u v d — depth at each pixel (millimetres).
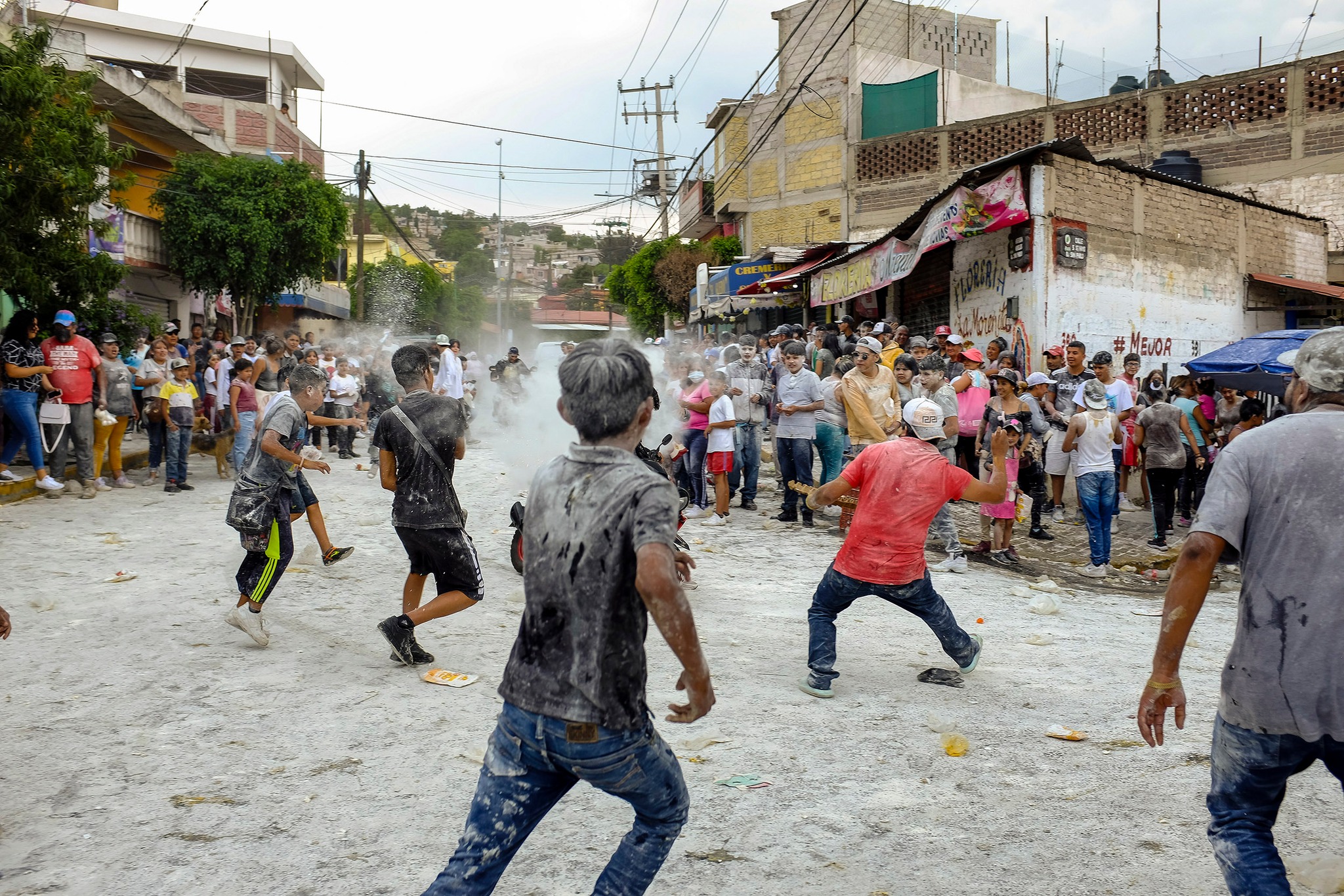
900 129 27688
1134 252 13742
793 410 10312
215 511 10242
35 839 3408
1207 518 2422
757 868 3322
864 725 4723
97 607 6453
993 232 13328
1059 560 9672
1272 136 20031
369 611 6613
